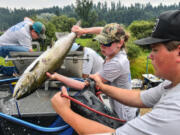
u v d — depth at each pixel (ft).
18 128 5.34
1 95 7.70
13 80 7.77
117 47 7.05
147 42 3.33
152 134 3.08
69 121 4.10
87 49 12.05
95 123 3.96
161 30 3.13
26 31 13.14
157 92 4.84
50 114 6.37
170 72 3.25
